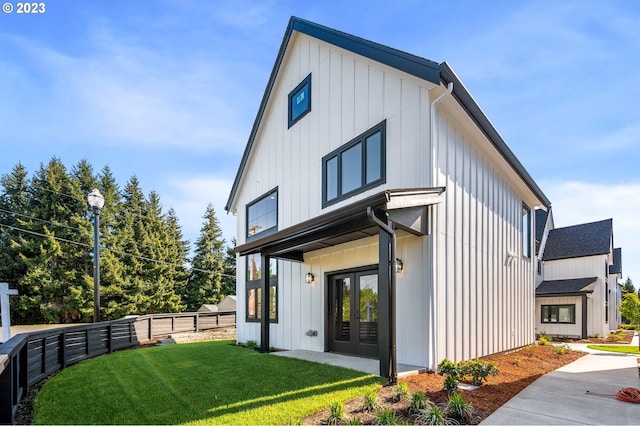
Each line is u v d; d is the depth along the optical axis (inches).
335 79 336.2
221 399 177.8
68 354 280.1
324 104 347.9
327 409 159.5
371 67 297.9
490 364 212.5
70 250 973.2
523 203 434.9
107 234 1040.8
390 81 280.1
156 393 191.9
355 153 307.1
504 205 373.7
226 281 1353.3
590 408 171.9
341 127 323.9
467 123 289.1
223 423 145.2
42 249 935.7
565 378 238.7
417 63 252.1
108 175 1166.3
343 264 315.3
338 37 326.6
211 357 308.8
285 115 409.1
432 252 246.7
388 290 207.3
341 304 319.6
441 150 262.1
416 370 227.0
